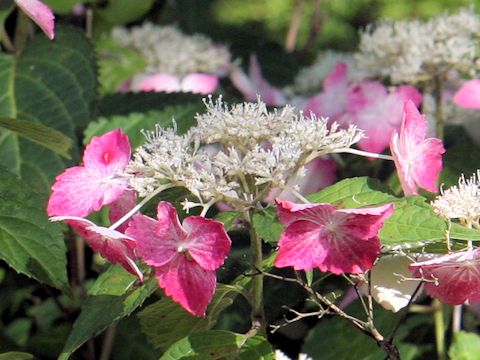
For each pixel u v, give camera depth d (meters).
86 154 0.54
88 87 0.70
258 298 0.57
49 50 0.71
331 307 0.55
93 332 0.54
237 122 0.53
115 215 0.54
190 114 0.68
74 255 0.70
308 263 0.50
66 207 0.53
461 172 0.68
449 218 0.54
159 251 0.50
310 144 0.53
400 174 0.54
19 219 0.59
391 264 0.55
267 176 0.53
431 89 0.76
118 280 0.55
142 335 0.70
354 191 0.55
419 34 0.75
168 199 0.57
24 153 0.67
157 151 0.54
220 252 0.50
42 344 0.69
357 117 0.74
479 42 0.75
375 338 0.55
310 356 0.64
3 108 0.70
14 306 0.76
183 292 0.51
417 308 0.67
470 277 0.52
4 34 0.74
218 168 0.53
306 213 0.50
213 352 0.56
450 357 0.65
